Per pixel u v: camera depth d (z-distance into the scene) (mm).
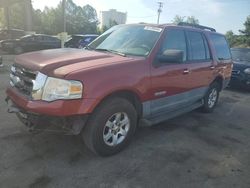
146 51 4297
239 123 6020
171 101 4852
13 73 4098
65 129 3480
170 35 4723
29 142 4164
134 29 4859
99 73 3518
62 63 3584
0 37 23156
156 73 4270
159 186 3359
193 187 3398
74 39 19453
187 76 5082
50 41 19719
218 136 5117
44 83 3381
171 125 5492
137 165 3787
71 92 3305
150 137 4773
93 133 3641
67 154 3902
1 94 6742
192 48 5359
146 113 4352
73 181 3326
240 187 3484
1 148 3938
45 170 3496
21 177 3318
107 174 3520
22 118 3697
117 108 3801
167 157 4086
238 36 52844
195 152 4340
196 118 6121
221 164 4027
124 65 3828
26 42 18688
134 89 3918
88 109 3412
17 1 26484
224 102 7980
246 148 4672
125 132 4062
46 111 3314
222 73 6555
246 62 10141
